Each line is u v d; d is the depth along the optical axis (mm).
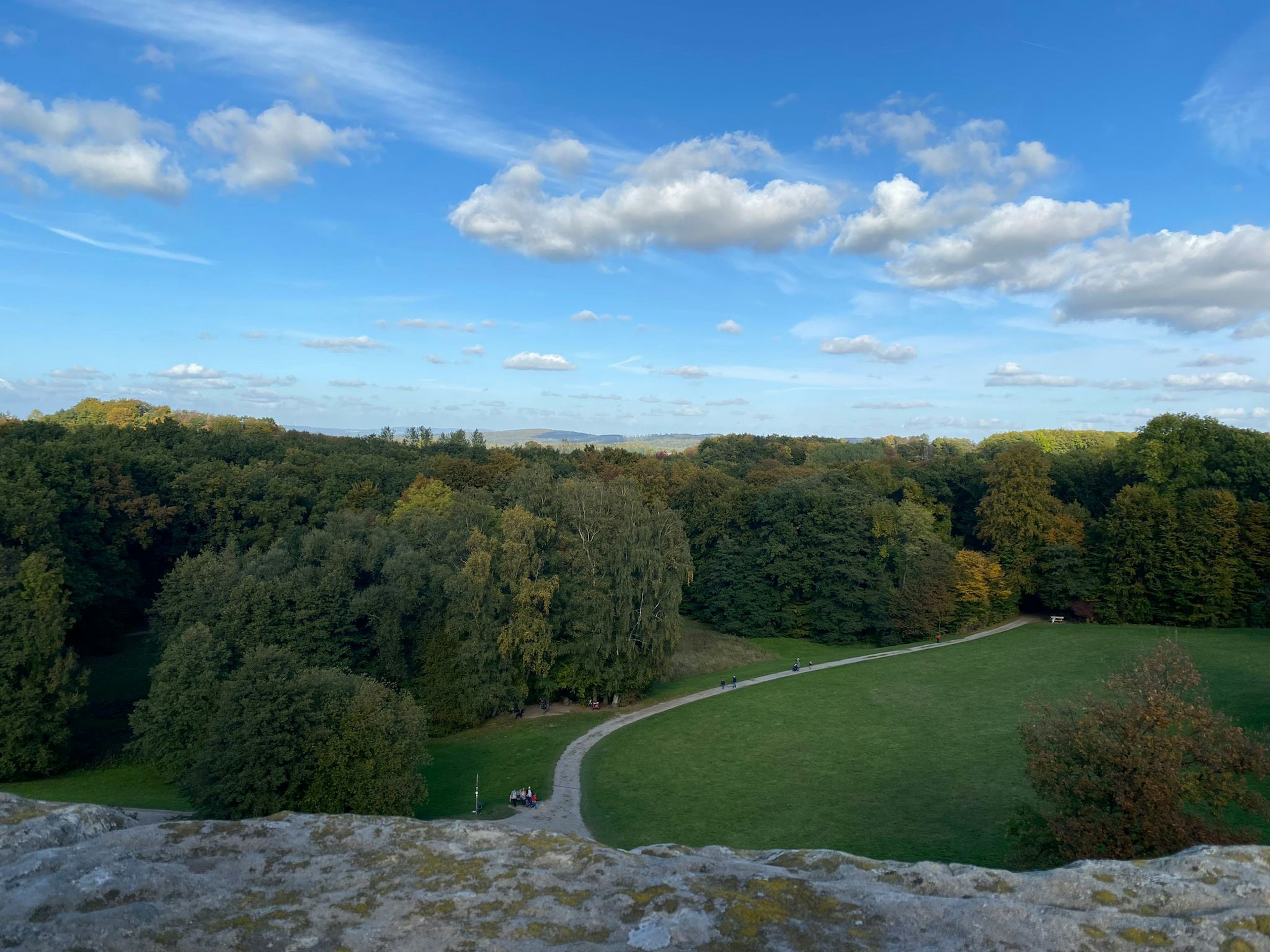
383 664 58062
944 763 47938
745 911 8016
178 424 121500
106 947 7148
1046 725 27500
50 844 9477
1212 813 24781
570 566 63844
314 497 98938
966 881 9141
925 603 83062
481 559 58156
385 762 37281
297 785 36750
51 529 67938
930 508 104750
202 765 37125
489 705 58156
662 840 38688
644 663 63750
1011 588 88062
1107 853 23547
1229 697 55406
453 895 8367
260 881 8695
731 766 48844
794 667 73250
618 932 7742
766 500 96500
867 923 8000
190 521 90500
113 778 48438
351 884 8641
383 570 61281
